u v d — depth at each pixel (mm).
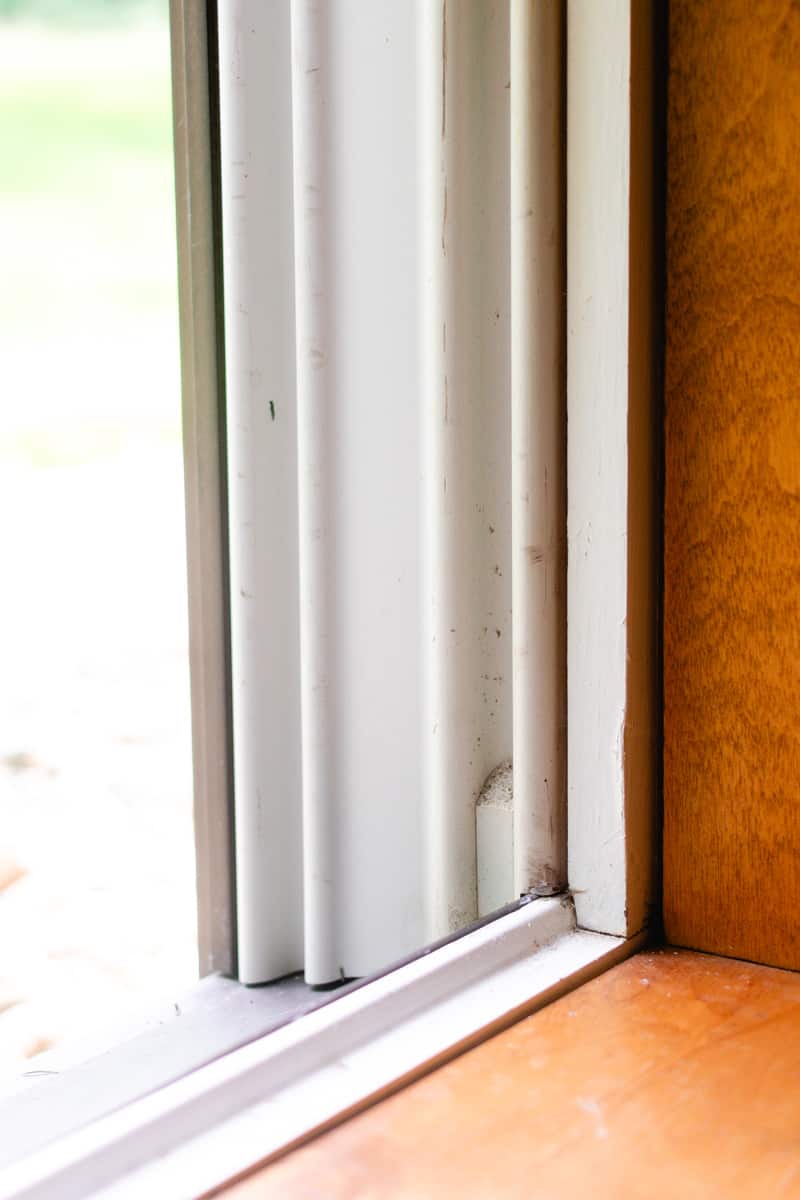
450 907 590
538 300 474
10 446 3164
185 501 624
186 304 610
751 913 466
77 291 3801
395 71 572
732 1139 347
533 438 480
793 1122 356
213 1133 347
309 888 605
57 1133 457
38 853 1313
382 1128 354
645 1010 429
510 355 574
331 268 570
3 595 2393
